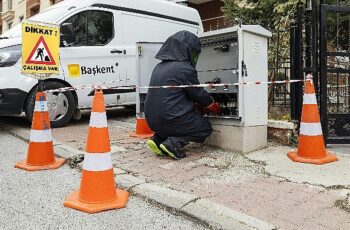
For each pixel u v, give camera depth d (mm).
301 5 4715
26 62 4012
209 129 4344
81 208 2791
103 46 6699
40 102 3984
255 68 4391
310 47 4633
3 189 3285
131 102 7129
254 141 4406
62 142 5031
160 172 3652
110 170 2900
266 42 4582
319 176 3410
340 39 5543
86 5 6598
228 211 2635
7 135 5902
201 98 4156
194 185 3250
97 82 6570
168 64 4184
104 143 2877
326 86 4555
